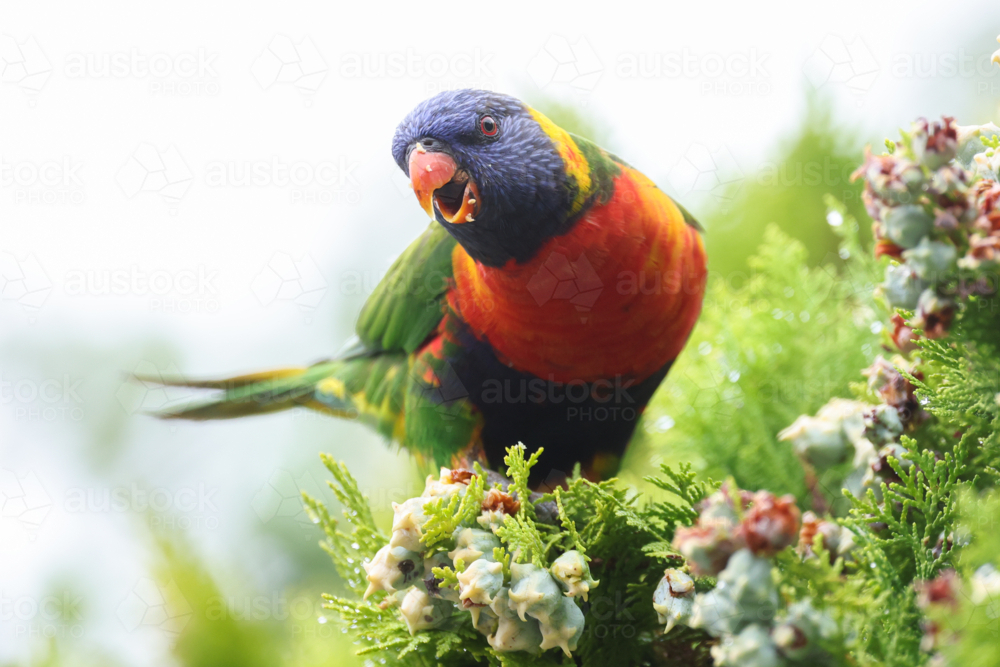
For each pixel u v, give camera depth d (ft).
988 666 6.16
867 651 7.39
